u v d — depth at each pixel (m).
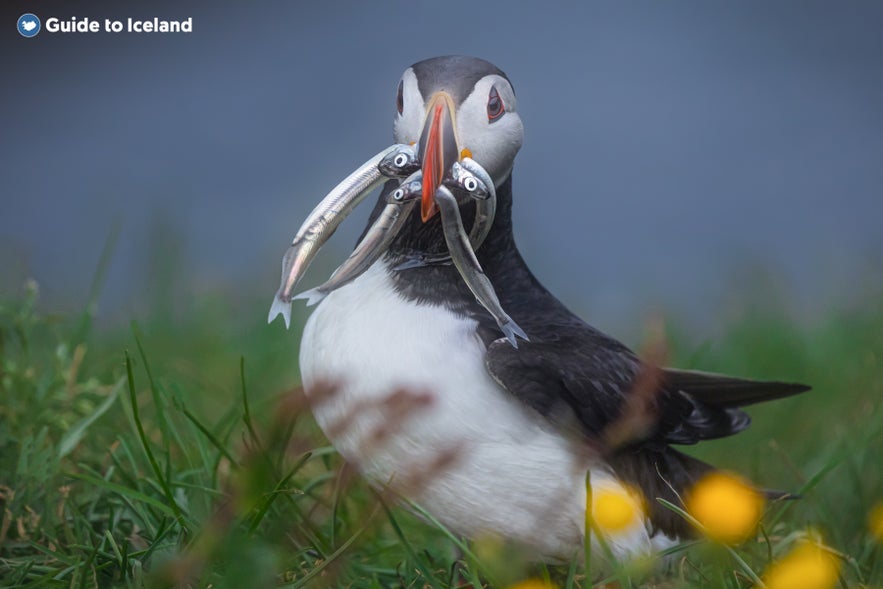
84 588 6.53
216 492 7.36
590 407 7.07
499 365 6.86
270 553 6.45
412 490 7.11
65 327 11.46
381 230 6.96
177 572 6.33
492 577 6.69
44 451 7.83
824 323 13.03
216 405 10.31
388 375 6.93
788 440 10.43
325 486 8.45
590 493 6.46
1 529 7.42
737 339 12.89
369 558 7.67
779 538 8.09
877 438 9.52
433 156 6.86
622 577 6.64
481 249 7.63
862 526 8.47
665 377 7.57
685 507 7.66
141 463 8.46
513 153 7.37
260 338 11.60
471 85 7.12
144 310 12.97
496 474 6.95
